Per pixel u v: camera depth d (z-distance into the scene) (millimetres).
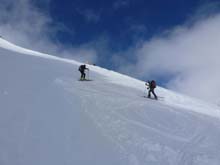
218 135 15328
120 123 14133
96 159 9844
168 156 11039
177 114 18844
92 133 12000
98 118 14188
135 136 12656
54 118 12773
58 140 10656
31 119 12039
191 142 13312
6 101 13695
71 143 10641
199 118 19219
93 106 16172
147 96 25938
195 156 11367
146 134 13227
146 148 11484
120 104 18141
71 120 12992
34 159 8930
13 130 10570
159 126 15188
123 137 12289
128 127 13773
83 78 26859
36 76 22062
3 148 9102
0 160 8391
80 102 16438
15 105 13367
